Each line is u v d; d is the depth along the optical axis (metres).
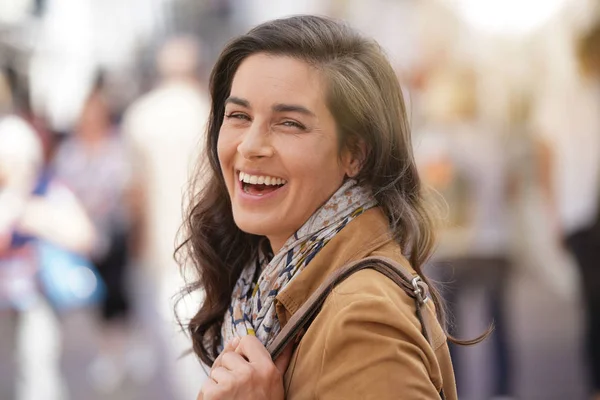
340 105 1.95
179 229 2.38
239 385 1.90
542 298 8.01
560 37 7.37
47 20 10.41
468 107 5.28
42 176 5.07
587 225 4.95
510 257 5.40
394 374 1.77
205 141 2.27
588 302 4.89
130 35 10.82
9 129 4.92
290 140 1.95
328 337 1.83
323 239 2.00
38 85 9.87
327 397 1.81
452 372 2.03
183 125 6.05
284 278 2.01
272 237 2.08
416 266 2.07
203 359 2.32
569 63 6.07
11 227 4.84
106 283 6.26
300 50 1.96
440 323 2.13
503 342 5.49
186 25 11.11
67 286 5.07
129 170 6.12
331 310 1.88
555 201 5.62
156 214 6.08
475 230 5.18
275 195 1.99
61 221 4.99
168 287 6.14
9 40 9.96
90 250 5.25
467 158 5.17
